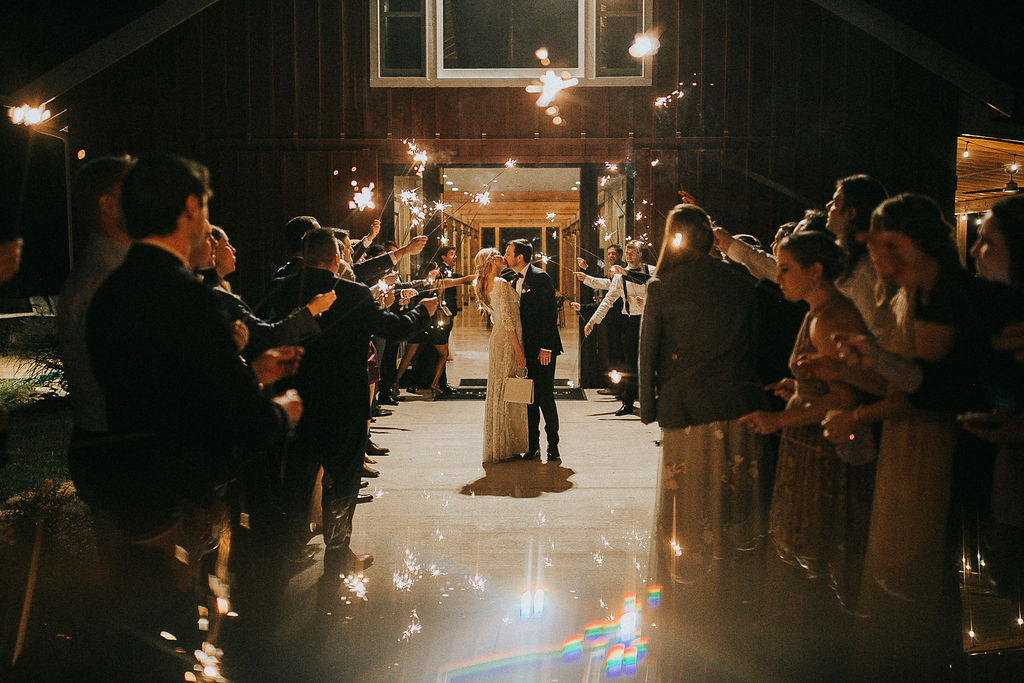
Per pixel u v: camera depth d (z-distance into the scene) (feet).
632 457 20.49
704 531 10.07
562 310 76.84
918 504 8.07
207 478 7.54
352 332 11.54
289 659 9.25
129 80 31.17
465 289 65.41
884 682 8.34
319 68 31.65
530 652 9.41
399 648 9.56
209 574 11.63
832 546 9.47
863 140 31.32
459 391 33.27
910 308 7.97
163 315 6.79
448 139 31.91
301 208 31.94
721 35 31.45
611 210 33.32
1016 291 7.59
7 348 26.81
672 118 31.78
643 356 10.44
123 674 8.72
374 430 24.34
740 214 31.81
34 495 15.12
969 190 42.32
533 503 16.15
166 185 6.97
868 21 30.71
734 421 9.97
